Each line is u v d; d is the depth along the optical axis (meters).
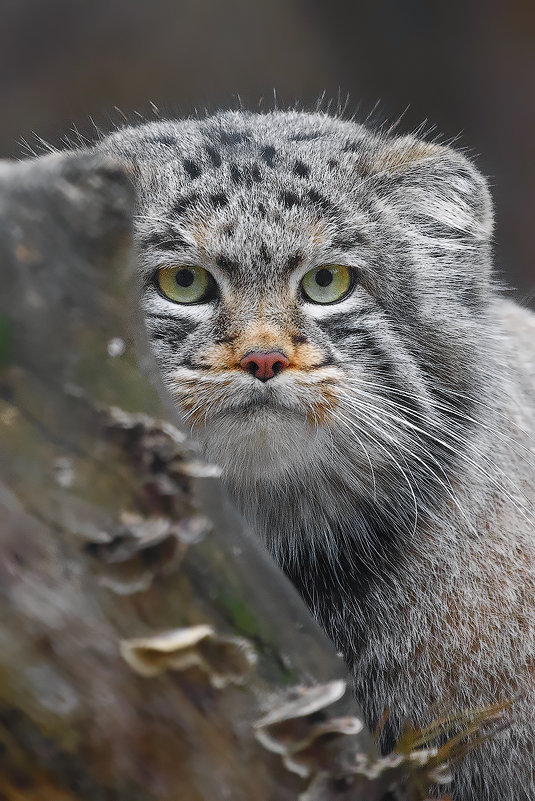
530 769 5.86
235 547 3.44
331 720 3.49
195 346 5.40
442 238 6.27
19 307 3.01
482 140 18.12
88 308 3.14
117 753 3.12
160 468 3.21
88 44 17.27
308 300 5.62
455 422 6.00
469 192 6.38
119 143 5.98
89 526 3.08
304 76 17.84
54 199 3.06
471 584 5.90
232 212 5.46
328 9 18.08
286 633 3.53
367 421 5.55
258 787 3.33
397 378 5.78
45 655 3.02
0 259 2.98
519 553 5.95
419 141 6.31
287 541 6.00
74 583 3.05
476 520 5.96
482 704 5.84
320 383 5.44
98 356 3.17
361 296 5.73
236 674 3.27
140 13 17.45
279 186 5.58
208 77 17.55
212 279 5.48
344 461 5.71
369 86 18.19
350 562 5.96
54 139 7.11
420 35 18.09
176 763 3.20
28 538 3.02
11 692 3.01
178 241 5.43
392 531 5.93
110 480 3.14
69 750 3.09
